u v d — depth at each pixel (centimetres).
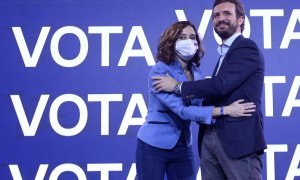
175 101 305
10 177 433
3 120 436
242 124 288
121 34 445
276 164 436
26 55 441
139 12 446
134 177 438
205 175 302
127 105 441
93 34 443
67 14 444
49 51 442
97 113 439
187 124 321
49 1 445
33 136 436
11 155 435
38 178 434
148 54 444
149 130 315
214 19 306
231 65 291
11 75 439
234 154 287
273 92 440
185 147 320
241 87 294
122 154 438
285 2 445
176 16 446
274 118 439
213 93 292
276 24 444
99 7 445
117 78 442
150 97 322
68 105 439
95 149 438
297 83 441
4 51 440
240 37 301
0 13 442
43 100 438
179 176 320
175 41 319
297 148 437
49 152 436
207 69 445
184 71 327
